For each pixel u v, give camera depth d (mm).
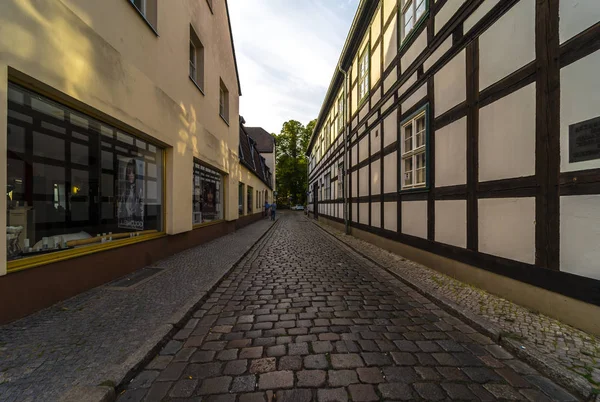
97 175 4812
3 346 2508
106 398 1920
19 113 3400
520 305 3496
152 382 2180
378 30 8625
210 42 9406
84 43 3717
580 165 2781
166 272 5227
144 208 5957
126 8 4672
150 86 5469
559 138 2979
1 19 2674
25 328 2850
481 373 2303
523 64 3406
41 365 2248
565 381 2133
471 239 4359
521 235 3459
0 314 2854
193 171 8297
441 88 5141
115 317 3174
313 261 6805
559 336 2715
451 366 2393
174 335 2969
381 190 8227
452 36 4809
